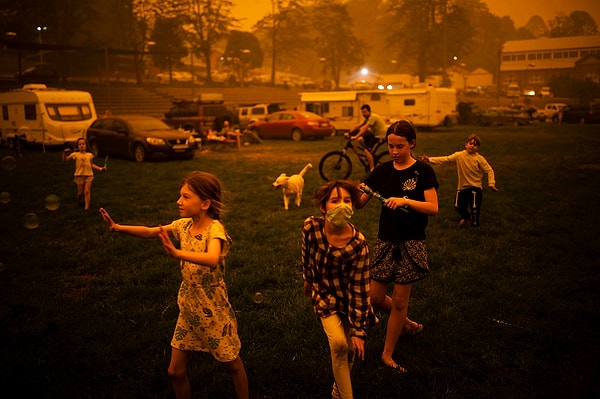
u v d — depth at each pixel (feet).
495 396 10.71
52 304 15.90
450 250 20.76
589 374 11.53
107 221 9.19
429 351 12.53
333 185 9.39
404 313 11.74
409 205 10.99
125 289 16.75
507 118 126.21
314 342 13.05
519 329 13.62
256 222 26.73
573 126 118.21
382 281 11.91
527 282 16.98
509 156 56.70
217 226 9.48
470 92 282.15
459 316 14.46
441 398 10.64
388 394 10.89
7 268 19.38
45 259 20.39
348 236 9.41
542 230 24.09
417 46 262.26
